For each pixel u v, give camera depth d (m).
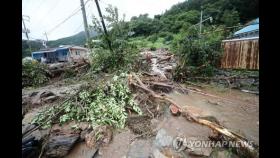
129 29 9.98
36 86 9.36
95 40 10.12
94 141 3.47
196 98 5.92
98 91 5.27
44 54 26.41
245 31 11.26
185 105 5.12
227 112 4.68
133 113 4.80
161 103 5.16
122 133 3.86
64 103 4.84
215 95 6.12
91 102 4.88
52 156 3.08
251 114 4.53
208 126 3.50
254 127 3.84
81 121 4.20
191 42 8.30
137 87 5.95
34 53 26.36
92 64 9.95
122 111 4.56
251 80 6.90
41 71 10.12
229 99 5.69
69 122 4.20
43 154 3.15
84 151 3.29
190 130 3.73
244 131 3.66
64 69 10.97
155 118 4.43
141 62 9.61
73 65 11.22
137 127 4.02
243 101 5.46
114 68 8.95
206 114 4.41
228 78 7.31
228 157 2.81
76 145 3.44
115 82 5.83
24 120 4.77
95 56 9.73
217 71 8.36
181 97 5.99
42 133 3.78
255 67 7.25
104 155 3.20
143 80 6.69
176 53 9.53
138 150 3.26
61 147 3.19
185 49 8.35
